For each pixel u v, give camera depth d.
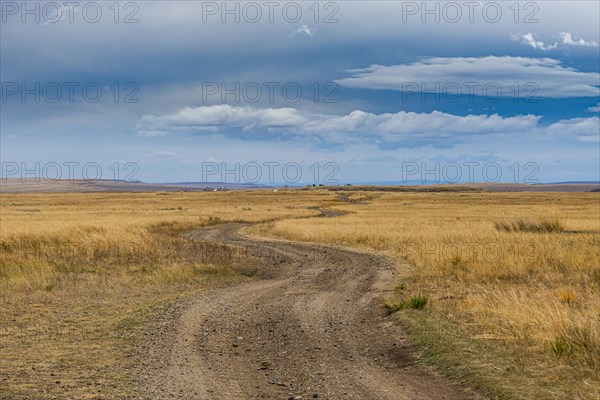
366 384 8.44
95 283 19.00
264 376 9.07
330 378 8.84
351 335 11.98
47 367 9.59
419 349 10.06
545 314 10.86
